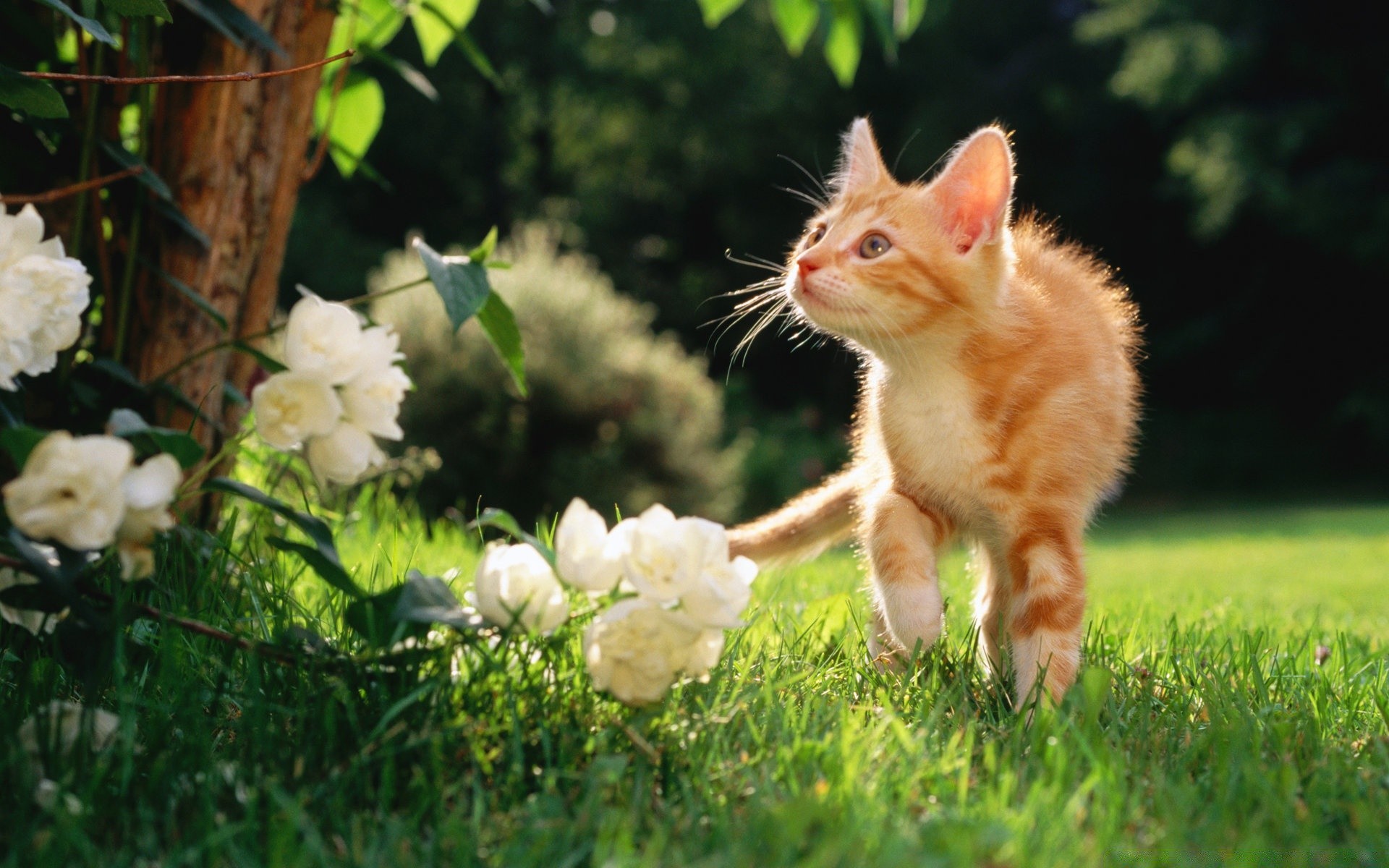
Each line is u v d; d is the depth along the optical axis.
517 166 7.91
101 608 1.25
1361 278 6.06
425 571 1.56
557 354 3.35
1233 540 3.88
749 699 1.28
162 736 1.23
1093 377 1.43
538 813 1.19
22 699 1.25
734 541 1.54
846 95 7.34
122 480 1.21
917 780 1.23
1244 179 5.57
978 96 7.04
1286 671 1.43
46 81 1.33
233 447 1.27
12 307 1.24
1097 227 6.94
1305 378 6.54
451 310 1.31
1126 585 2.16
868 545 1.44
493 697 1.25
